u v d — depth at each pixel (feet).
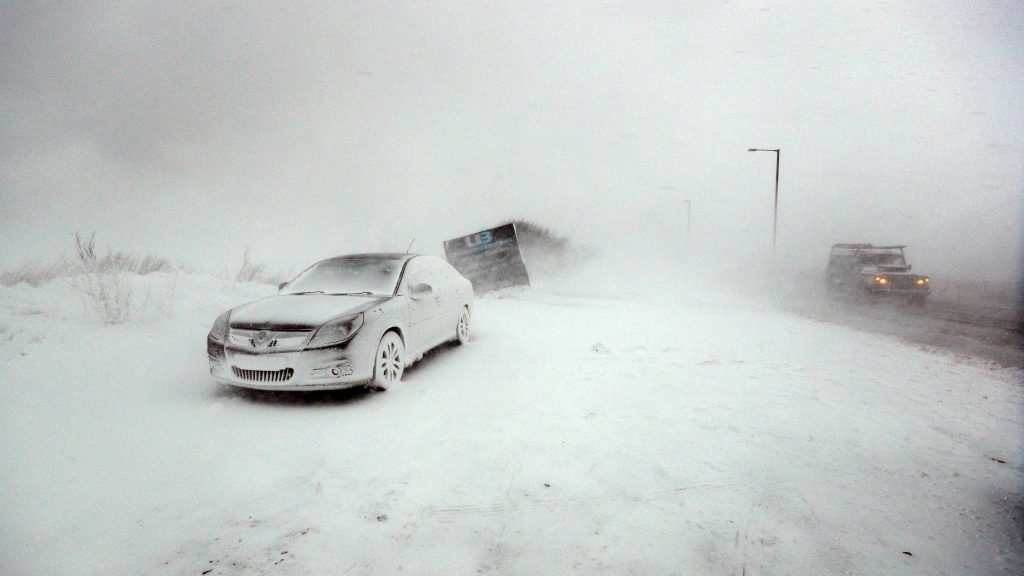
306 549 8.02
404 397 16.06
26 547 8.05
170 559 7.79
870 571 7.45
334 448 11.98
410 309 18.74
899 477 10.50
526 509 9.14
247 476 10.57
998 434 13.16
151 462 11.19
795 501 9.46
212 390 16.47
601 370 19.02
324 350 15.02
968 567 7.54
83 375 16.66
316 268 20.40
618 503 9.33
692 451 11.62
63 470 10.66
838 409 14.76
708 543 8.11
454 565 7.59
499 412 14.38
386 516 8.98
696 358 21.31
